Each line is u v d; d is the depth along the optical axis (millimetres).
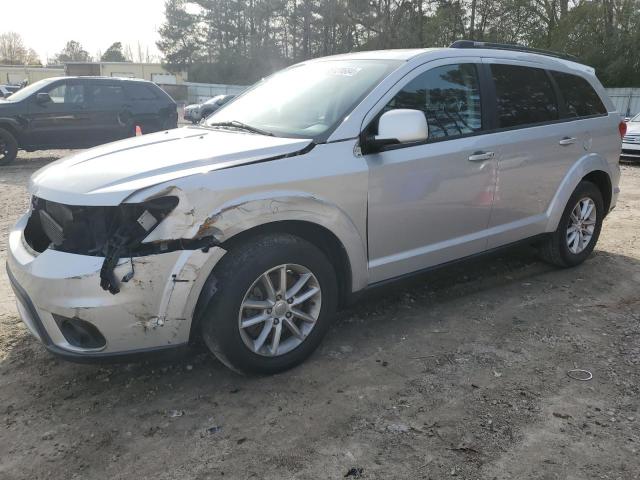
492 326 3871
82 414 2838
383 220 3426
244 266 2854
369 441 2631
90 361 2695
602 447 2609
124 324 2643
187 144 3268
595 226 5129
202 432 2695
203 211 2693
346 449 2574
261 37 54000
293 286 3139
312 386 3090
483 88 4020
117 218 2658
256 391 3041
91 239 2686
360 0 40969
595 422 2799
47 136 11734
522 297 4402
